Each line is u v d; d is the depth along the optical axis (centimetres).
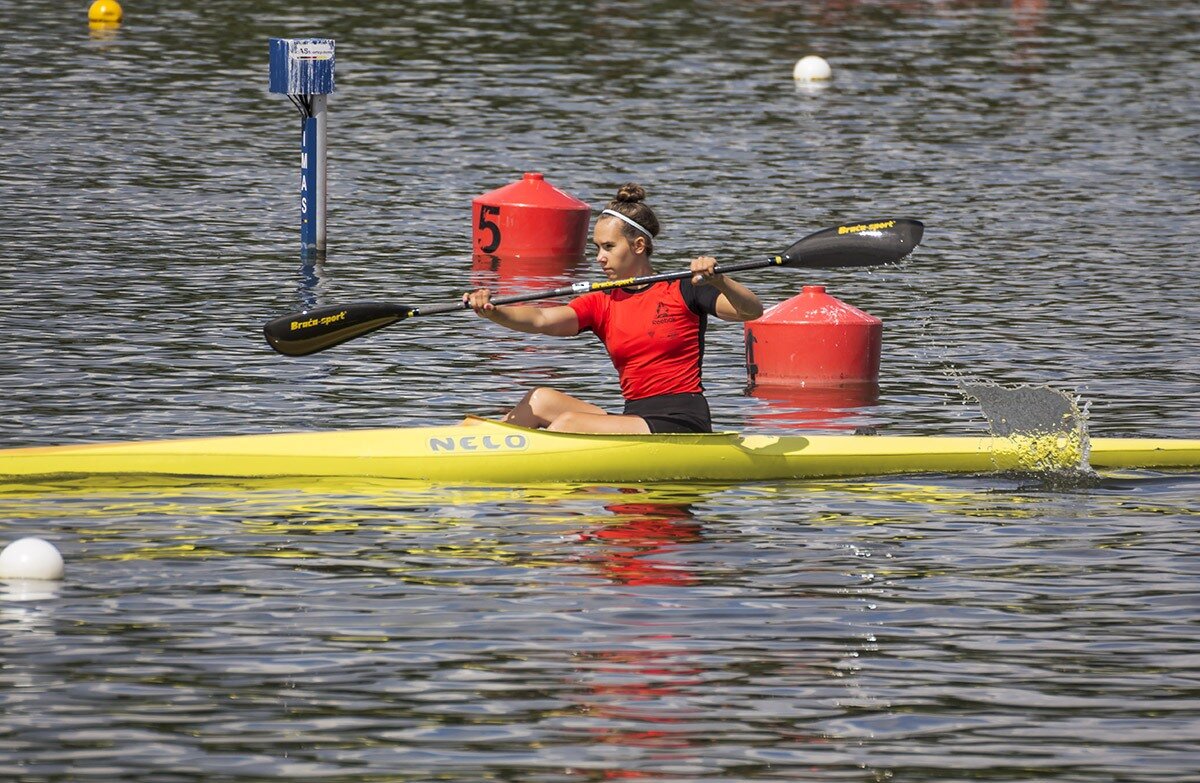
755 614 2834
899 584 2994
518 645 2680
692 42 11844
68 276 5666
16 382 4319
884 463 3753
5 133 8362
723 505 3484
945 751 2338
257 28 11806
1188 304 5544
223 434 3912
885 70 11006
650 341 3719
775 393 4531
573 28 12188
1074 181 7925
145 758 2284
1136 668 2623
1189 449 3856
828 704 2483
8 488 3472
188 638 2689
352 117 9094
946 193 7600
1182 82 10838
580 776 2250
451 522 3325
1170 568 3092
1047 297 5653
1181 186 7825
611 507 3453
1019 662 2644
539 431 3678
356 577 2986
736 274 6056
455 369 4628
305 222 6266
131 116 8931
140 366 4531
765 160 8300
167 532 3219
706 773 2264
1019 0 14462
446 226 6894
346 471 3609
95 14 11962
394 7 12794
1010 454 3797
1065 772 2278
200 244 6306
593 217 7138
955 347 4994
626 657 2642
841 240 3912
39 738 2336
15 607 2802
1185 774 2275
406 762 2283
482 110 9375
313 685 2522
